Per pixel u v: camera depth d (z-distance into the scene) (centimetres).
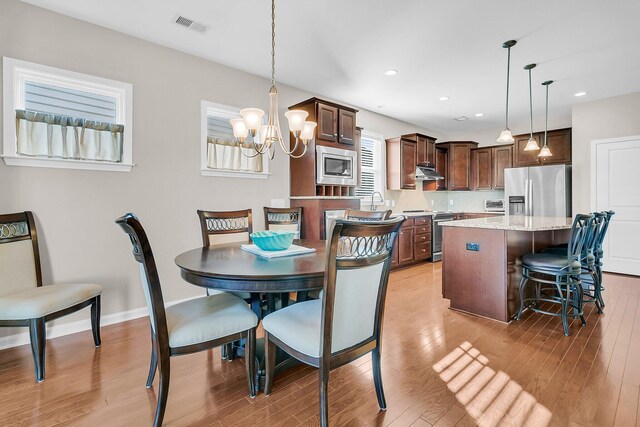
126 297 287
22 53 239
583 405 163
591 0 239
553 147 555
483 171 645
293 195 410
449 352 223
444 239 318
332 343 138
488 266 286
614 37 295
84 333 259
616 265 462
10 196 236
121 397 173
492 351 224
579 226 253
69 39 258
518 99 477
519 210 536
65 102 265
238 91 362
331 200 388
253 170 375
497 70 368
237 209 361
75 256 262
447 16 260
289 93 412
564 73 378
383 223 141
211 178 341
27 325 190
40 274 237
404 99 473
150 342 241
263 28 278
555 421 152
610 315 293
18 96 242
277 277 145
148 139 299
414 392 177
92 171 270
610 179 466
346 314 141
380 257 150
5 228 224
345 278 137
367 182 538
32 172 244
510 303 280
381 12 254
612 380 185
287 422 153
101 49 273
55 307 200
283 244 199
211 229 272
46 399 171
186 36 291
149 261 145
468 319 285
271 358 173
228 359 213
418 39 297
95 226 272
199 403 168
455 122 616
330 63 346
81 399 171
